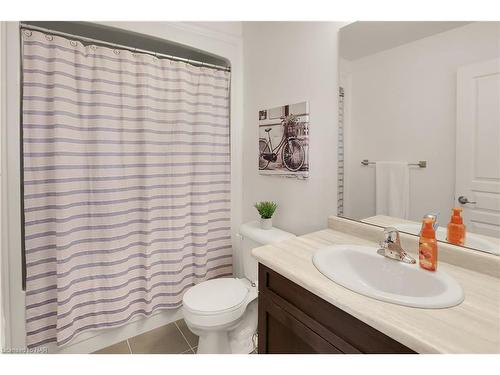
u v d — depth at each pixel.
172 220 1.79
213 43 1.92
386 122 1.18
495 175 0.89
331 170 1.42
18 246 1.35
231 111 2.02
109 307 1.59
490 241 0.91
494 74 0.88
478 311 0.69
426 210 1.07
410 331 0.61
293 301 0.94
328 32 1.39
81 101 1.48
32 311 1.42
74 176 1.47
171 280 1.81
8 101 1.29
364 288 0.78
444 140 1.01
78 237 1.51
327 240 1.25
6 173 1.31
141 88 1.62
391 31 1.15
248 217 2.06
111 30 1.62
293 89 1.61
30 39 1.34
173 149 1.77
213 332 1.42
